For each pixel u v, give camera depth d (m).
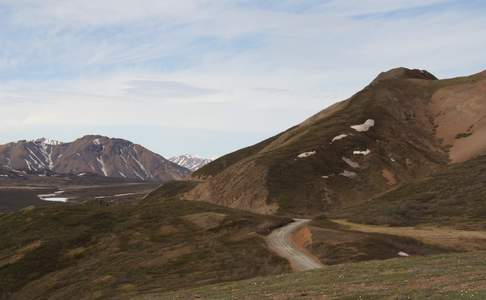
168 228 89.56
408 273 36.06
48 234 89.75
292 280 40.59
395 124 168.12
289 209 126.44
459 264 38.06
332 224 87.81
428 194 104.38
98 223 94.44
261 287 39.12
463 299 25.50
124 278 64.88
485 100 170.00
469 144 149.75
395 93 190.00
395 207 97.00
